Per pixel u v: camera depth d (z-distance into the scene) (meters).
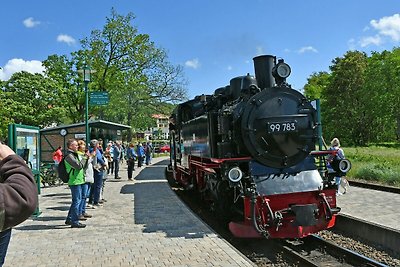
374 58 57.75
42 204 12.27
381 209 10.20
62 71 33.44
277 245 8.27
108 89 33.25
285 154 8.70
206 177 11.20
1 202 1.96
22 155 10.02
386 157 25.64
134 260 6.31
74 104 34.09
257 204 8.03
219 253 6.62
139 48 33.44
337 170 8.97
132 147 19.06
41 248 7.12
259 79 10.27
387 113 52.91
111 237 7.87
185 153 14.22
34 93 41.84
